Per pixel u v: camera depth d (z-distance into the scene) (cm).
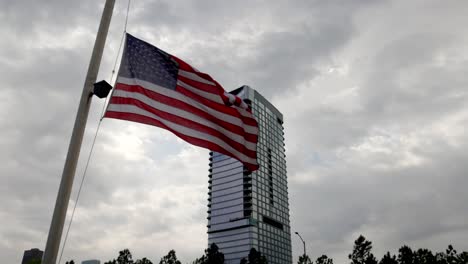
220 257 11869
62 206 652
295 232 6219
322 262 9169
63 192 662
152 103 963
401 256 8994
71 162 689
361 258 8919
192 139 1044
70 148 701
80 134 718
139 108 925
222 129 1148
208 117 1120
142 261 10294
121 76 924
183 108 1048
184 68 1088
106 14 818
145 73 980
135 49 981
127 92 920
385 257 9088
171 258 10562
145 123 917
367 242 8956
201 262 11681
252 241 15912
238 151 1187
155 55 1025
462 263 8144
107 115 874
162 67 1032
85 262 14275
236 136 1177
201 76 1119
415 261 8800
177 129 1009
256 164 1252
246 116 1244
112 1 835
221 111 1155
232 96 1199
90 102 753
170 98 1018
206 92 1123
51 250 619
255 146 1255
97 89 752
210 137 1104
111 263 10262
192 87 1095
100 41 794
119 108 891
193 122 1066
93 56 778
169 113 1000
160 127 952
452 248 8425
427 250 8825
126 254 10369
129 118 895
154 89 984
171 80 1041
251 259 12562
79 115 730
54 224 636
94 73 768
